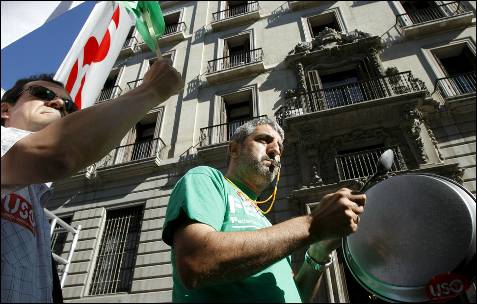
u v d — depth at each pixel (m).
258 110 11.48
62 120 0.80
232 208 1.38
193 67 13.91
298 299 1.32
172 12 17.17
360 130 9.76
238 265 0.92
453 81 10.29
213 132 11.42
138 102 0.89
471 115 9.31
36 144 0.76
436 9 12.68
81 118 0.80
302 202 8.56
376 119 9.73
